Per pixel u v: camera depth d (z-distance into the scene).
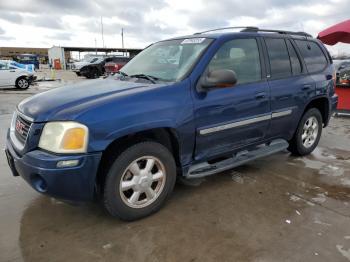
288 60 4.40
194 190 3.74
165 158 3.15
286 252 2.61
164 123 3.02
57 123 2.66
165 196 3.24
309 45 4.85
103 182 2.89
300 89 4.43
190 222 3.06
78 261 2.51
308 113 4.78
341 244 2.71
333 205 3.40
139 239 2.79
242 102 3.67
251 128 3.88
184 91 3.21
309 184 3.94
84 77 25.50
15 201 3.45
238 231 2.91
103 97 2.93
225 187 3.83
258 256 2.57
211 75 3.25
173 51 3.81
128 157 2.90
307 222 3.06
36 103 3.04
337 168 4.50
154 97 3.02
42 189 2.72
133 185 2.99
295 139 4.77
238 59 3.75
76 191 2.70
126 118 2.80
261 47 4.05
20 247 2.67
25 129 2.86
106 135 2.71
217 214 3.21
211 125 3.43
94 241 2.77
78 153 2.63
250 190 3.75
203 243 2.73
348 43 8.41
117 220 3.10
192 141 3.32
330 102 5.09
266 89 3.95
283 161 4.77
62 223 3.04
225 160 3.83
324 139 6.12
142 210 3.08
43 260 2.52
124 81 3.56
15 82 15.91
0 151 5.13
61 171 2.60
